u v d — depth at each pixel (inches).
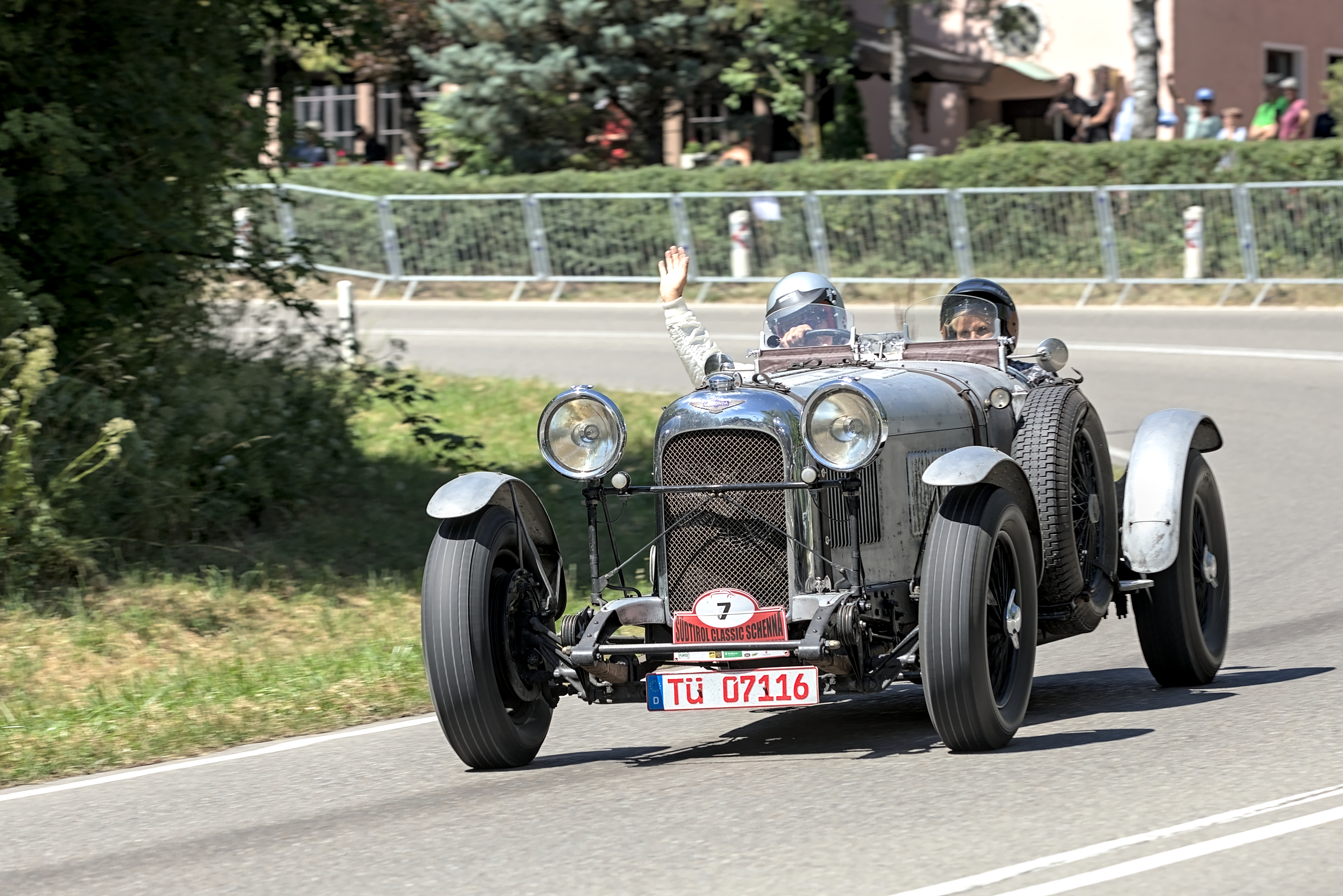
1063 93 3440.0
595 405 785.6
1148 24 3102.9
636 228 3061.0
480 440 1830.7
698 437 772.6
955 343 925.2
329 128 4089.6
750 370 895.7
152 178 1349.7
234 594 1215.6
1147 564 885.8
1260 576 1293.1
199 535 1348.4
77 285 1316.4
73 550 1181.7
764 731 872.9
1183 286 2839.6
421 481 1611.7
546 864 609.6
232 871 637.3
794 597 761.6
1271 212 2778.1
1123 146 2854.3
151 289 1366.9
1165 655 909.8
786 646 735.1
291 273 1515.7
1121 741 762.8
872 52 3604.8
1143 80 3112.7
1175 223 2837.1
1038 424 853.2
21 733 933.2
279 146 1536.7
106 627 1120.2
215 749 903.1
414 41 3558.1
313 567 1315.2
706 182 3046.3
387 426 1861.5
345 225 3169.3
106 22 1323.8
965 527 740.7
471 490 773.3
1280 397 2105.1
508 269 3120.1
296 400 1507.1
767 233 3006.9
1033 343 2501.2
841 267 2979.8
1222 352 2420.0
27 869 664.4
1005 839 603.8
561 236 3093.0
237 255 1485.0
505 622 776.3
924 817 642.8
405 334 2689.5
